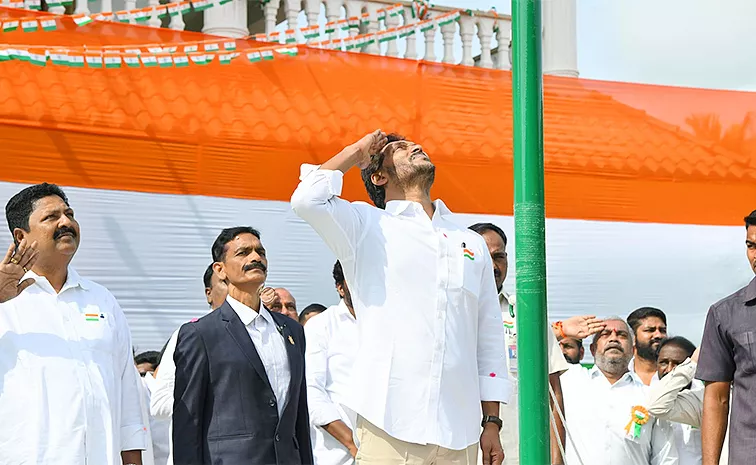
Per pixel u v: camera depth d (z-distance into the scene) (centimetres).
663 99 782
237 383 422
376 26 848
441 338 340
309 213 335
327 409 506
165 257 678
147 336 669
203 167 689
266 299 590
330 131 714
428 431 333
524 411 299
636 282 770
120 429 404
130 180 672
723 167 790
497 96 752
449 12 866
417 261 344
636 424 543
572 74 861
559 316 754
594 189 766
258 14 898
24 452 372
